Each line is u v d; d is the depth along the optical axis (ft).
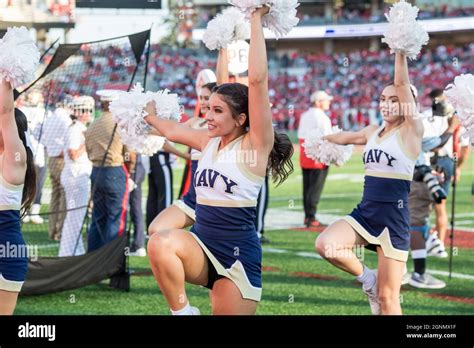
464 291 23.97
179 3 106.42
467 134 15.71
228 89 14.30
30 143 15.71
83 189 25.02
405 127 18.24
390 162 18.01
